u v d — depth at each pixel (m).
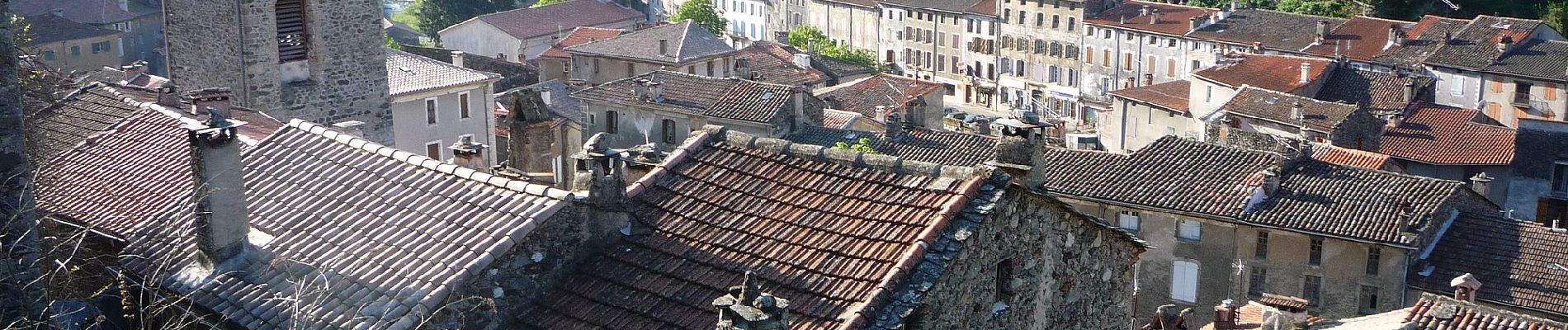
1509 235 49.12
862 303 15.98
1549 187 69.38
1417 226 48.16
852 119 72.25
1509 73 87.62
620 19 134.50
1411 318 32.25
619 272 17.66
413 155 20.19
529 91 25.03
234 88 38.25
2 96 14.41
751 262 17.27
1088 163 53.97
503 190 18.56
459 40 127.88
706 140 20.02
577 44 105.19
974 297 17.28
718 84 69.88
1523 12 106.12
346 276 17.67
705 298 16.83
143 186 22.30
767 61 102.62
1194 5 122.50
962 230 16.89
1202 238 50.59
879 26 143.50
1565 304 45.44
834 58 110.62
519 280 17.45
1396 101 81.50
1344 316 49.16
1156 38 113.62
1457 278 42.62
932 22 136.38
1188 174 52.72
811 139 62.84
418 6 172.12
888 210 17.61
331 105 39.78
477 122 64.19
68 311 18.64
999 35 129.38
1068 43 122.38
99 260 20.81
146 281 18.88
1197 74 87.50
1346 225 48.69
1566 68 86.50
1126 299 21.36
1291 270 49.75
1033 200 18.31
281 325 17.12
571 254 17.92
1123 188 51.88
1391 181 51.44
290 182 20.34
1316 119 72.94
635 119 70.69
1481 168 70.06
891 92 85.81
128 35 118.81
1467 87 90.19
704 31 101.25
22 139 14.73
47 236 19.69
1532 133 70.62
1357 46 99.25
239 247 18.89
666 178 19.30
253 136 24.67
